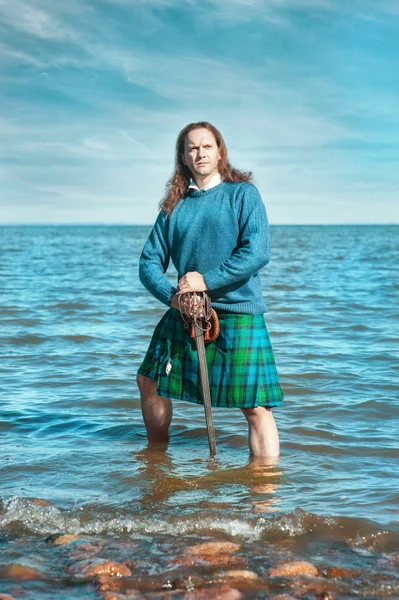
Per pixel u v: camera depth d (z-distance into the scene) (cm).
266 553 289
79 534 309
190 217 421
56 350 830
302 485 379
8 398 596
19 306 1279
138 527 316
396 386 631
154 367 439
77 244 6425
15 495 360
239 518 323
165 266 447
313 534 310
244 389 412
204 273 417
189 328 414
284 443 461
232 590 253
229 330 414
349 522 320
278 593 253
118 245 6106
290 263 2978
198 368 422
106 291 1623
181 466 414
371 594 254
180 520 321
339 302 1351
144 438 480
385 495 360
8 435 486
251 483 382
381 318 1116
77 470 406
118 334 961
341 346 850
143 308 1266
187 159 423
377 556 287
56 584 262
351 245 5869
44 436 484
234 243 414
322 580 263
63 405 574
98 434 490
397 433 486
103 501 350
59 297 1473
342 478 390
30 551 290
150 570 272
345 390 618
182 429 503
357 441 466
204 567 274
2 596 250
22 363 748
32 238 9431
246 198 412
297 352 807
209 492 367
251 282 416
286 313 1170
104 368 721
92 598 250
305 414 539
